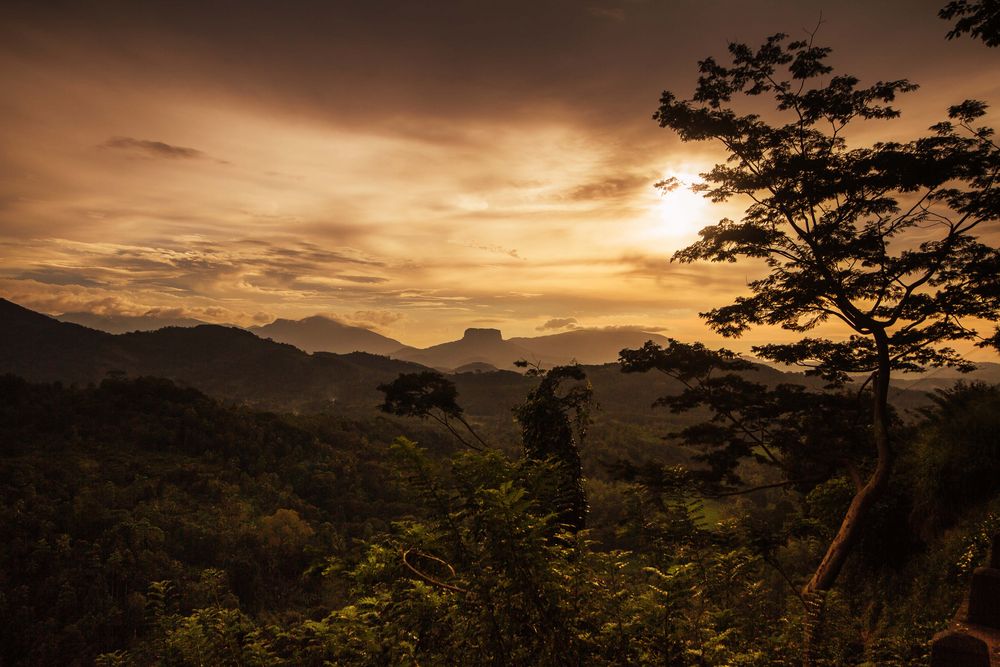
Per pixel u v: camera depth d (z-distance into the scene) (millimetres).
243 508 102062
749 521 8000
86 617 67312
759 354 13102
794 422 13172
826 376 12945
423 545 3654
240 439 126812
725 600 4797
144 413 134875
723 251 12656
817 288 11398
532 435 8953
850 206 11578
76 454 113562
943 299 10531
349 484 115812
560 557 3668
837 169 11539
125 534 84312
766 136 12398
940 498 9711
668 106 12781
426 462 3480
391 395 16938
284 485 114688
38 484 97312
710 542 6324
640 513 6453
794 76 11930
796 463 13359
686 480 10625
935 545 9148
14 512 84875
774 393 13312
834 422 12672
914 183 10344
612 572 4012
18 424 123875
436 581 3293
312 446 130500
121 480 107125
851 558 11750
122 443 123688
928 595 7668
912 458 11117
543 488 4145
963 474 9305
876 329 11039
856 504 10008
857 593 10906
